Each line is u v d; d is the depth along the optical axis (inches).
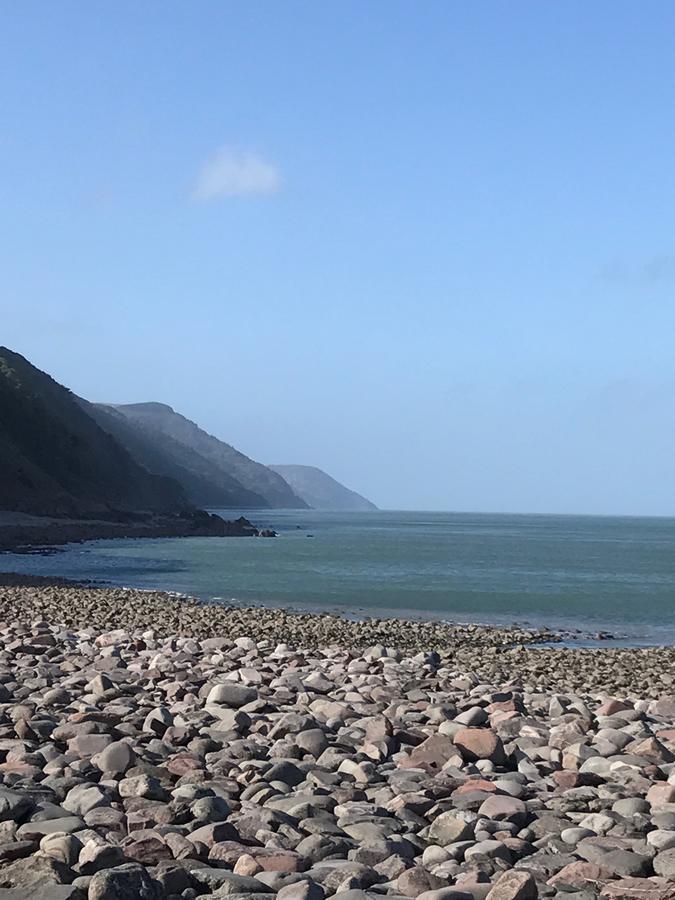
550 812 319.0
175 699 546.6
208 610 1423.5
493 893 229.9
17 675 620.1
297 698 548.1
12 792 295.0
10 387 5339.6
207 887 239.8
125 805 306.5
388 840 279.3
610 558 3545.8
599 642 1296.8
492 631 1343.5
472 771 377.4
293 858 258.5
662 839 279.3
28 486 4704.7
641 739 434.0
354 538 4931.1
